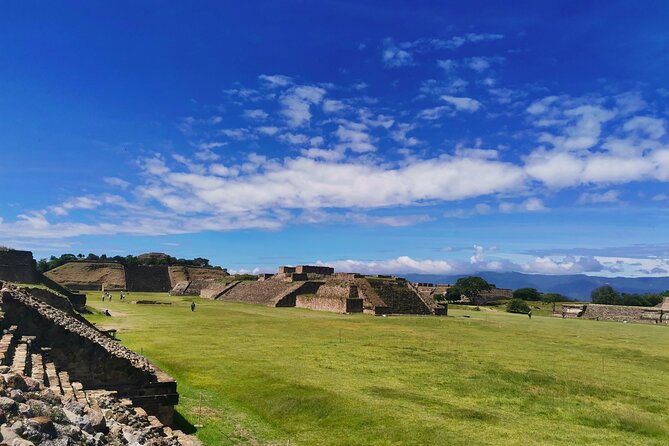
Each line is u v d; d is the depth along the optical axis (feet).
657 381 103.76
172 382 65.92
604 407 81.41
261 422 69.05
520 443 62.23
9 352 55.16
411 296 332.19
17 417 27.50
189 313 242.58
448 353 131.44
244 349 125.29
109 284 499.51
